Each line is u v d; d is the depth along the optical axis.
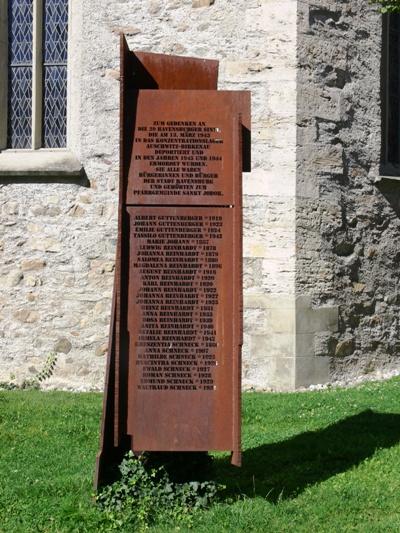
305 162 10.19
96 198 10.29
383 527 4.96
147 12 10.31
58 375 10.33
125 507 5.16
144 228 5.23
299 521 5.07
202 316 5.23
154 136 5.25
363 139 10.98
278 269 10.04
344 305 10.66
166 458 5.36
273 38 10.12
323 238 10.39
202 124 5.25
